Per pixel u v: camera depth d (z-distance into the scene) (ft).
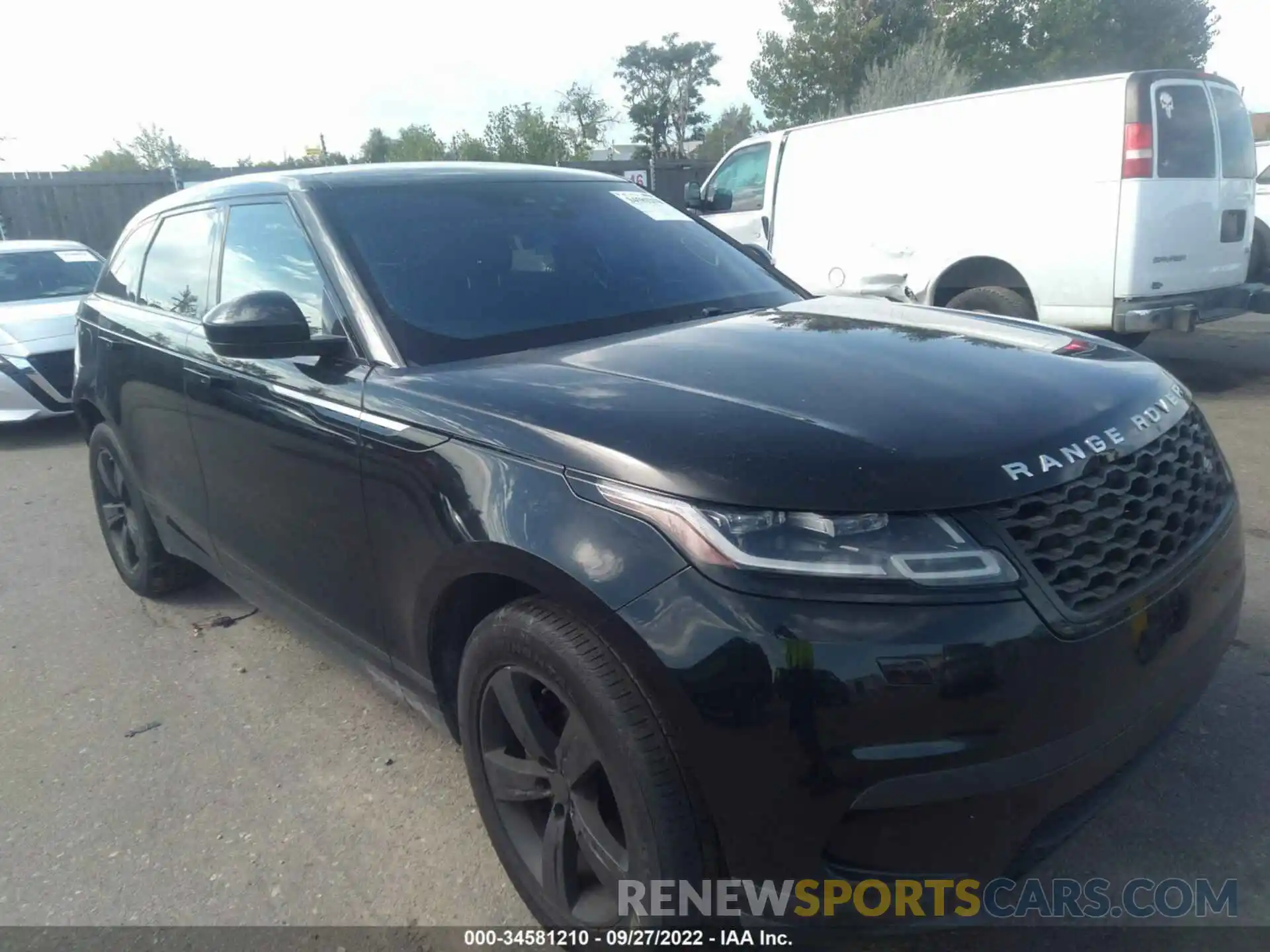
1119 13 107.14
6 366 26.25
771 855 6.35
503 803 8.23
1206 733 10.27
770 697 6.11
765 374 8.05
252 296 9.20
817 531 6.28
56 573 17.48
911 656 6.02
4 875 9.51
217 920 8.75
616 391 7.87
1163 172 23.03
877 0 92.68
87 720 12.32
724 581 6.29
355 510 9.15
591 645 6.86
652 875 6.64
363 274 9.85
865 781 6.10
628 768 6.61
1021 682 6.16
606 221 12.01
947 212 26.30
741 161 32.96
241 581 12.08
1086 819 6.92
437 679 8.85
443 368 9.02
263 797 10.51
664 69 195.72
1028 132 24.52
